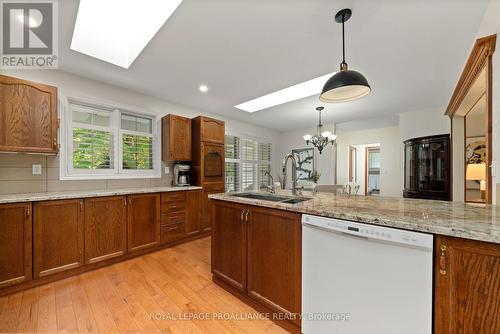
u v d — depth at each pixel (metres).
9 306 1.72
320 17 1.70
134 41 2.25
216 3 1.57
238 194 2.21
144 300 1.83
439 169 3.78
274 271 1.56
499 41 1.50
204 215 3.59
